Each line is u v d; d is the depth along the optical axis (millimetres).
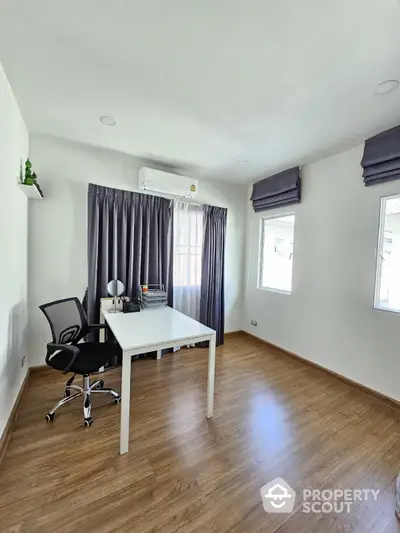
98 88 1828
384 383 2377
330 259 2881
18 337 2191
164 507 1319
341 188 2770
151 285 3287
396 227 2383
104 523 1230
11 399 1958
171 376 2775
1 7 1222
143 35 1365
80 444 1728
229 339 4055
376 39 1349
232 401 2318
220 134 2461
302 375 2869
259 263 4004
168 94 1880
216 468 1572
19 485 1410
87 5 1205
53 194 2715
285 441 1826
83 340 2805
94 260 2852
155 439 1802
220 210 3809
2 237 1710
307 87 1760
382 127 2250
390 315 2346
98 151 2906
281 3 1169
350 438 1878
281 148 2721
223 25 1291
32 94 1907
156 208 3268
